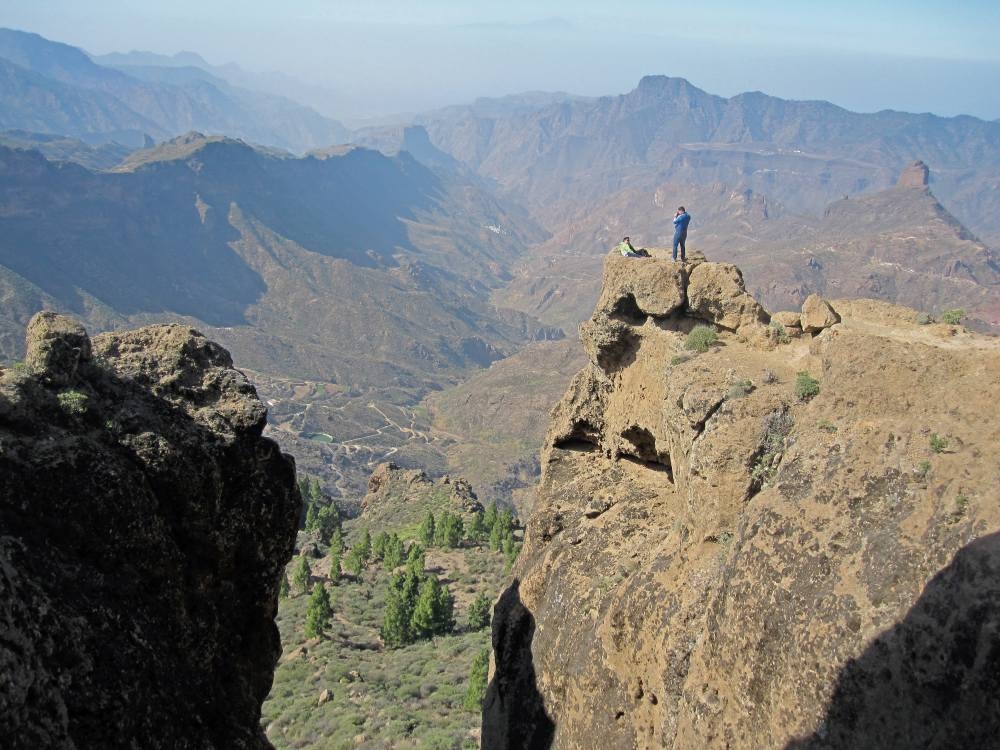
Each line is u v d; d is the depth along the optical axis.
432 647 62.88
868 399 21.12
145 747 13.58
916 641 16.28
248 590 20.72
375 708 48.62
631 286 31.83
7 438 15.50
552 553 31.73
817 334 28.05
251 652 20.56
